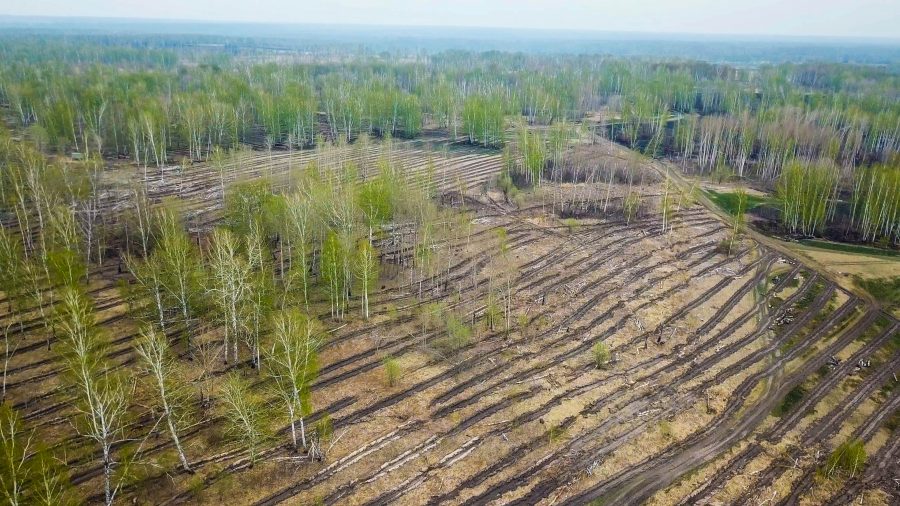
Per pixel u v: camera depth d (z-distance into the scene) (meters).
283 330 38.94
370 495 37.66
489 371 50.84
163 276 50.00
